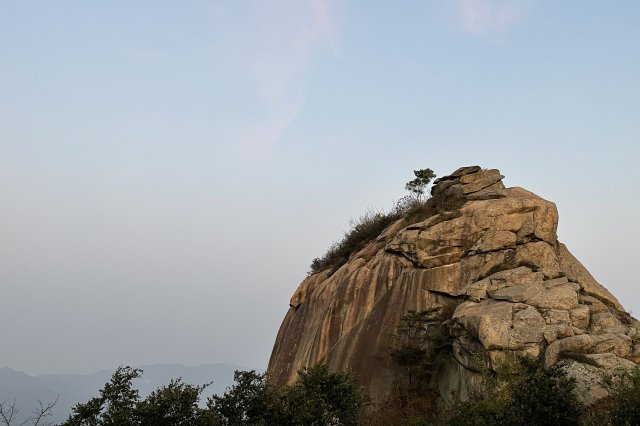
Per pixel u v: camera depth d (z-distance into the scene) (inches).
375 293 1393.9
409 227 1428.4
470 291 1225.4
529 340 1018.1
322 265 1788.9
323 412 904.9
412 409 1103.0
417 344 1220.5
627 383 809.5
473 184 1549.0
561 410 748.0
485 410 802.8
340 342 1362.0
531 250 1280.8
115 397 858.8
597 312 1122.0
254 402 868.0
